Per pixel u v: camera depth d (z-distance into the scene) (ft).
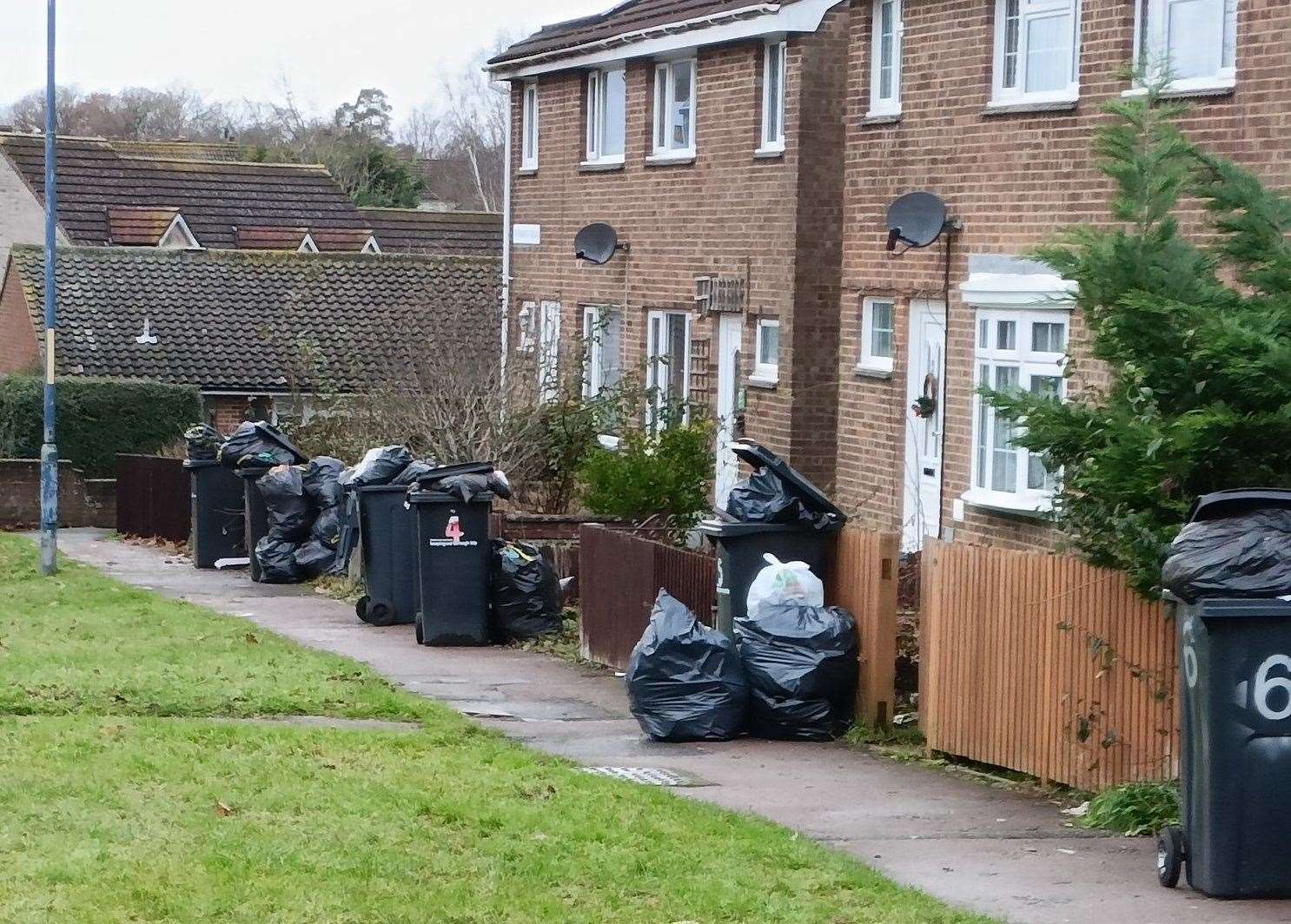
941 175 64.49
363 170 255.50
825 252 76.48
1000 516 60.59
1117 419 33.30
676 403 79.46
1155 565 34.12
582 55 94.12
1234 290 34.60
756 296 79.46
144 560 92.73
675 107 87.86
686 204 85.66
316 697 47.44
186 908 26.78
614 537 55.93
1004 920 27.22
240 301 135.44
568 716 47.52
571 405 81.15
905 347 67.21
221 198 176.65
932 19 64.85
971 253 62.69
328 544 79.97
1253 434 32.40
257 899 27.40
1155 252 34.14
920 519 63.05
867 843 33.04
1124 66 41.70
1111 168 35.35
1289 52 49.16
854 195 70.38
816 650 43.96
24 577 82.02
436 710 46.75
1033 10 60.29
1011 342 60.13
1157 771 36.09
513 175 105.50
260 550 80.28
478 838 31.55
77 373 125.59
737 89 80.89
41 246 143.13
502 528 68.90
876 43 69.82
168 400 122.11
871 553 44.32
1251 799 28.17
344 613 69.77
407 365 88.02
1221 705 28.19
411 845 30.94
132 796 34.24
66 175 172.55
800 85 75.61
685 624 44.39
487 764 38.78
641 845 31.30
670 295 87.25
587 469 72.38
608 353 94.53
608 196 93.45
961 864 31.30
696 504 70.28
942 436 64.44
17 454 120.16
